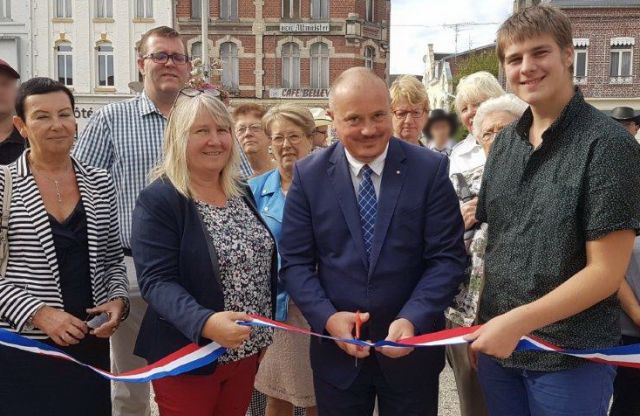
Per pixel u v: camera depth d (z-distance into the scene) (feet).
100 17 91.56
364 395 9.31
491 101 10.75
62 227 9.07
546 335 7.86
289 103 13.08
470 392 11.19
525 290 7.80
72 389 9.16
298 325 11.82
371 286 8.85
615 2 87.76
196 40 94.48
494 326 7.22
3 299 8.59
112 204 9.97
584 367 7.80
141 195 8.95
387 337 8.34
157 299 8.50
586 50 89.10
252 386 9.75
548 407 7.92
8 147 14.11
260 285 9.32
